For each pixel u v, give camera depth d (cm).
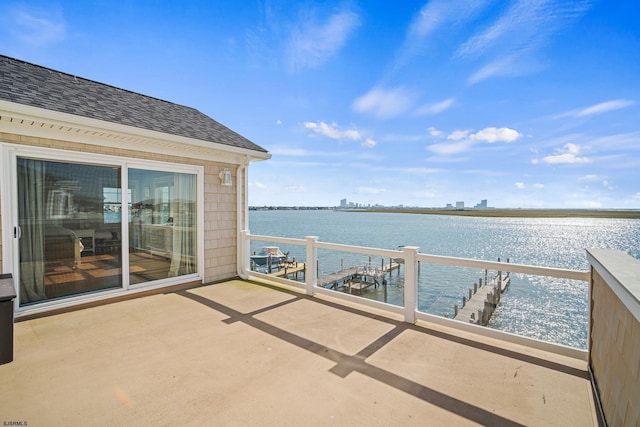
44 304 379
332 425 189
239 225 602
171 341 310
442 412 202
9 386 228
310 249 477
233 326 351
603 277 193
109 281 439
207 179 554
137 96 594
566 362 269
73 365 261
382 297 1450
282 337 321
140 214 469
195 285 535
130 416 196
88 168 416
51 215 387
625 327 164
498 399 217
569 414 201
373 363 267
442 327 348
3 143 346
